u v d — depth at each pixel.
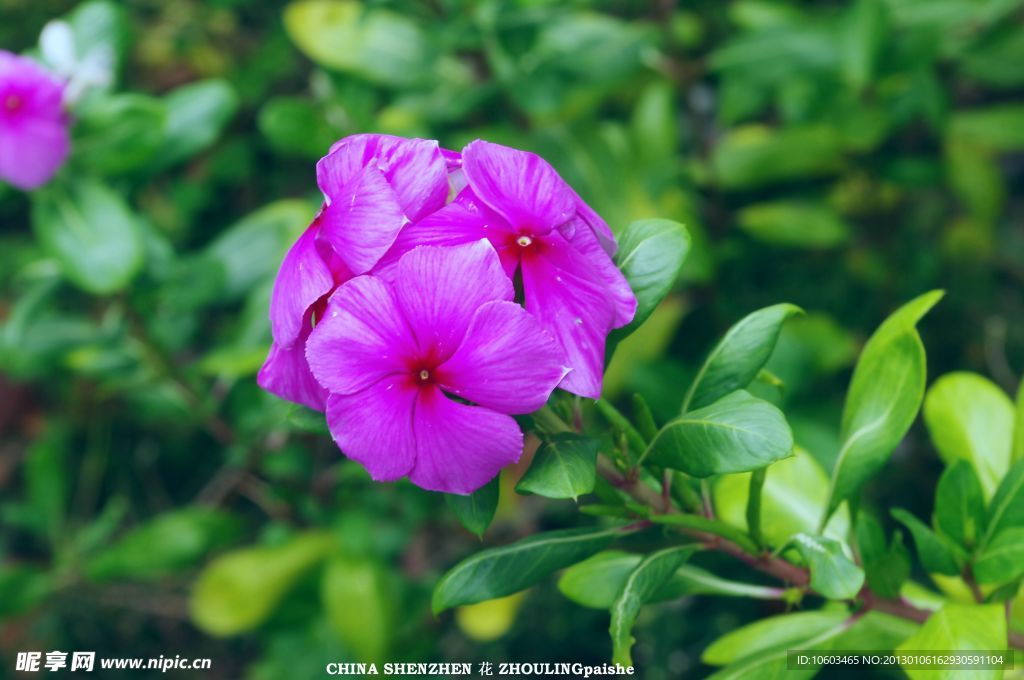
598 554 2.00
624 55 3.45
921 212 4.38
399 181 1.35
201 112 3.15
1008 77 3.77
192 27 4.79
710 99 4.57
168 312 3.41
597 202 3.37
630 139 3.88
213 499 4.25
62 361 3.35
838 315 4.11
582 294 1.36
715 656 2.10
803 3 4.54
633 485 1.62
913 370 1.76
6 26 4.66
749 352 1.68
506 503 3.77
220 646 4.32
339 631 3.30
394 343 1.31
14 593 3.55
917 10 3.72
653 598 1.95
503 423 1.32
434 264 1.29
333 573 3.33
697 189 3.93
